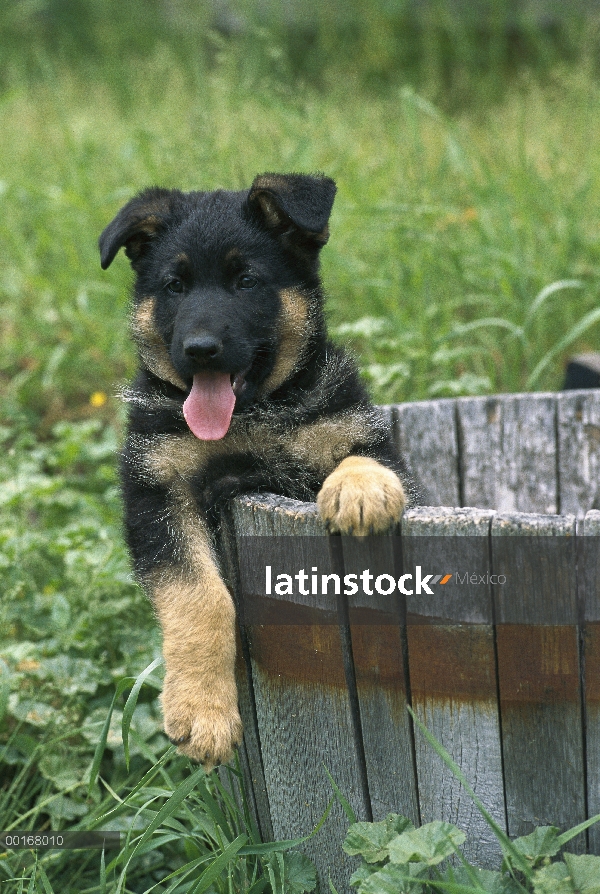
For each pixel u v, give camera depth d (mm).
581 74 7684
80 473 5973
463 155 6668
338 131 8188
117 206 7578
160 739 3660
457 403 4246
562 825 2588
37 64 13086
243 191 3568
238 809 3121
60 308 7000
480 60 11992
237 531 2812
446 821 2674
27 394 6562
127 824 3365
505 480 4293
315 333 3539
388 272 6465
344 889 2891
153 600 2967
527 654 2475
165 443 3248
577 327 5164
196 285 3348
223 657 2805
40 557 4656
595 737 2502
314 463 3254
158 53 10617
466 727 2578
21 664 3896
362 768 2746
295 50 13008
